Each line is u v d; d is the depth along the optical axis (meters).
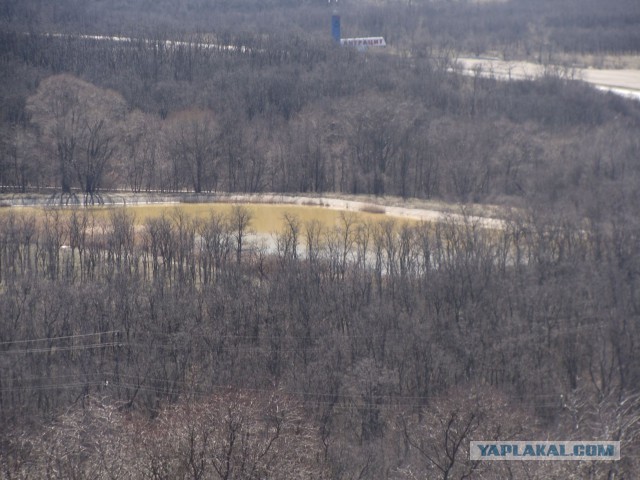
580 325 136.38
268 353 126.56
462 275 142.00
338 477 101.88
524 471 92.50
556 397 124.12
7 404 115.69
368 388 119.44
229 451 83.69
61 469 86.12
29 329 127.56
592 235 161.62
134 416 109.75
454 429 102.94
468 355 128.38
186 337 125.94
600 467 93.69
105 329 130.00
